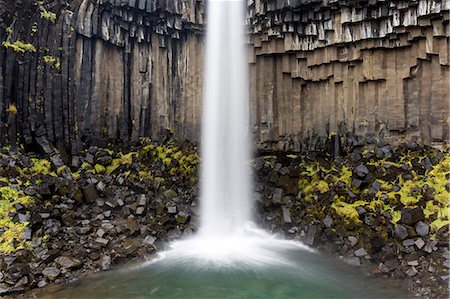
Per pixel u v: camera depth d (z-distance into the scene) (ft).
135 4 51.57
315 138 52.70
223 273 34.17
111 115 52.03
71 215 39.34
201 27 56.03
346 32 48.47
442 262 30.50
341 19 48.19
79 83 49.06
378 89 48.62
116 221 41.32
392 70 47.37
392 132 47.39
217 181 53.01
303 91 54.08
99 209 42.37
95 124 50.34
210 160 54.44
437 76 44.11
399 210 37.60
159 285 31.37
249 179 51.93
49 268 31.42
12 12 43.34
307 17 50.31
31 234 33.88
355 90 49.78
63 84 47.44
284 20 50.90
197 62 56.49
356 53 48.67
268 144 54.90
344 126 50.44
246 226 46.52
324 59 50.90
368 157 46.34
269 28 52.49
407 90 46.75
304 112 54.03
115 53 52.70
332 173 47.01
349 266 34.94
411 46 45.78
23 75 44.60
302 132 53.93
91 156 48.67
